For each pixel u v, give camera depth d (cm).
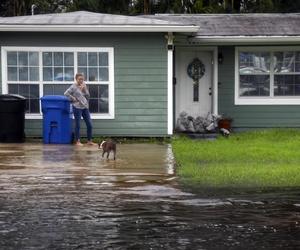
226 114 1933
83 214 792
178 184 991
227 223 751
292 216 788
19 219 767
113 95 1673
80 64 1673
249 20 2000
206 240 680
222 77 1934
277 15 2067
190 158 1286
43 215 787
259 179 1030
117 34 1662
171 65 1667
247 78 1938
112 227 731
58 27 1614
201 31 1859
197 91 1961
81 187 963
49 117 1569
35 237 689
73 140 1622
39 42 1664
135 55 1670
